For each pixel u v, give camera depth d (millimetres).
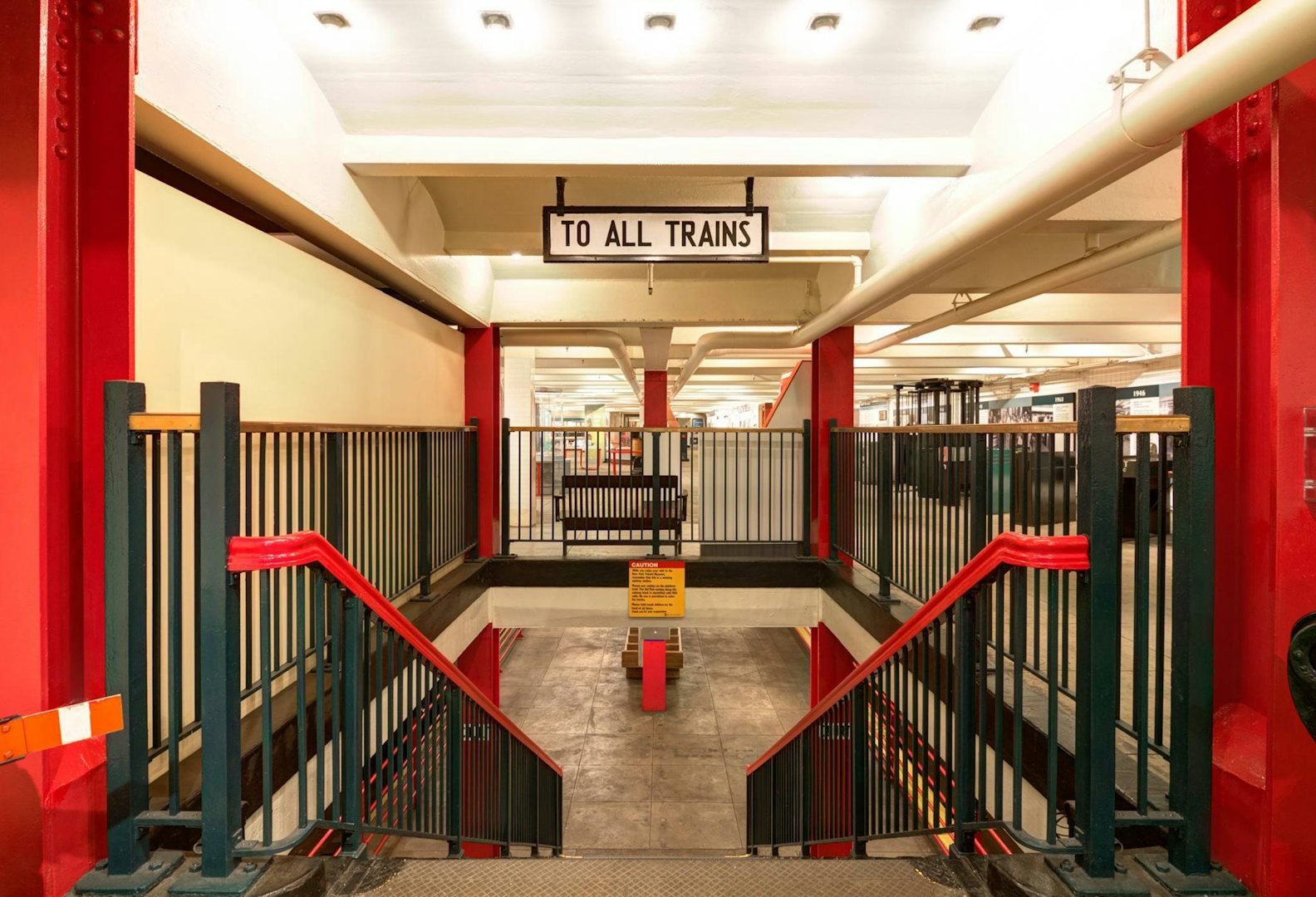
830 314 5340
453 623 4773
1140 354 10945
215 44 2244
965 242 3043
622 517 7012
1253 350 1589
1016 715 1623
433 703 2510
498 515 6262
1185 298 1620
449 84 2988
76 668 1554
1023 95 2691
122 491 1525
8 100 1421
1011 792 2566
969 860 1745
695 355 9203
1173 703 1577
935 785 2037
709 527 6996
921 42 2730
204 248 2424
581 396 24719
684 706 8055
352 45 2764
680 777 6336
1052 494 2381
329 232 3221
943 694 3320
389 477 3717
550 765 4562
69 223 1531
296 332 3074
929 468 3607
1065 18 2385
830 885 1644
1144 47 1930
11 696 1440
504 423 5883
